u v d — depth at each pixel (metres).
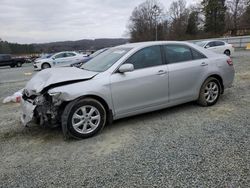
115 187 2.75
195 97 5.32
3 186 2.91
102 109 4.21
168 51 4.97
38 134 4.46
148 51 4.75
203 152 3.41
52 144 4.00
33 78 4.70
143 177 2.90
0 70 24.55
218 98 5.75
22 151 3.81
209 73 5.36
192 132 4.13
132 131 4.34
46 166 3.31
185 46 5.25
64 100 3.94
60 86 4.02
